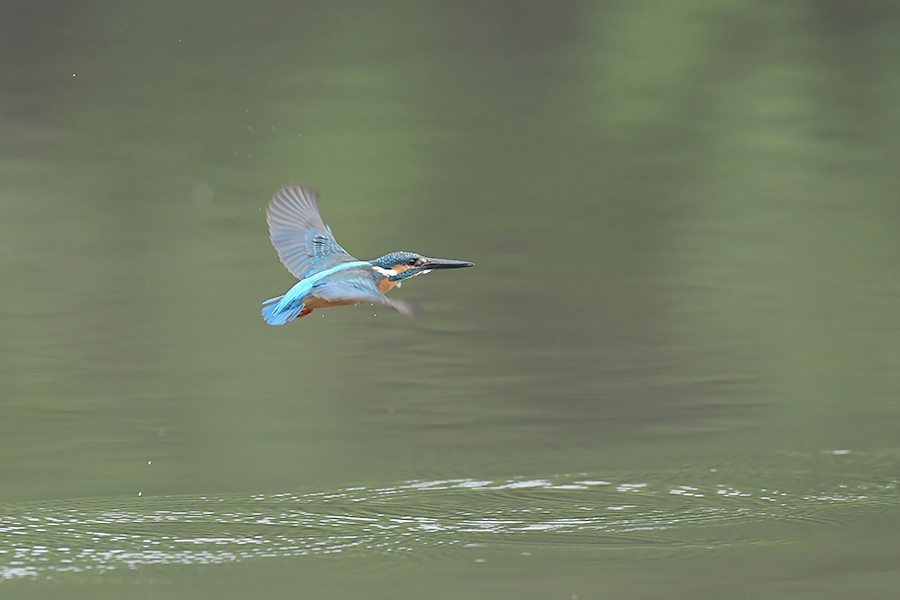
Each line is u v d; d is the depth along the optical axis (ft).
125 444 36.17
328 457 35.17
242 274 52.49
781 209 59.57
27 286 51.13
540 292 50.67
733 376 41.70
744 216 58.95
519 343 45.55
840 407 38.70
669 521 30.25
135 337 45.88
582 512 30.96
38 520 30.14
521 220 58.75
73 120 74.49
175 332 46.57
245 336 46.52
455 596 25.58
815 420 37.73
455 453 35.50
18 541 28.68
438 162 67.05
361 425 37.91
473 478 33.53
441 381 42.01
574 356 43.96
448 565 27.32
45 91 78.33
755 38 83.56
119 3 89.04
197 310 48.75
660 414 38.60
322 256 25.94
